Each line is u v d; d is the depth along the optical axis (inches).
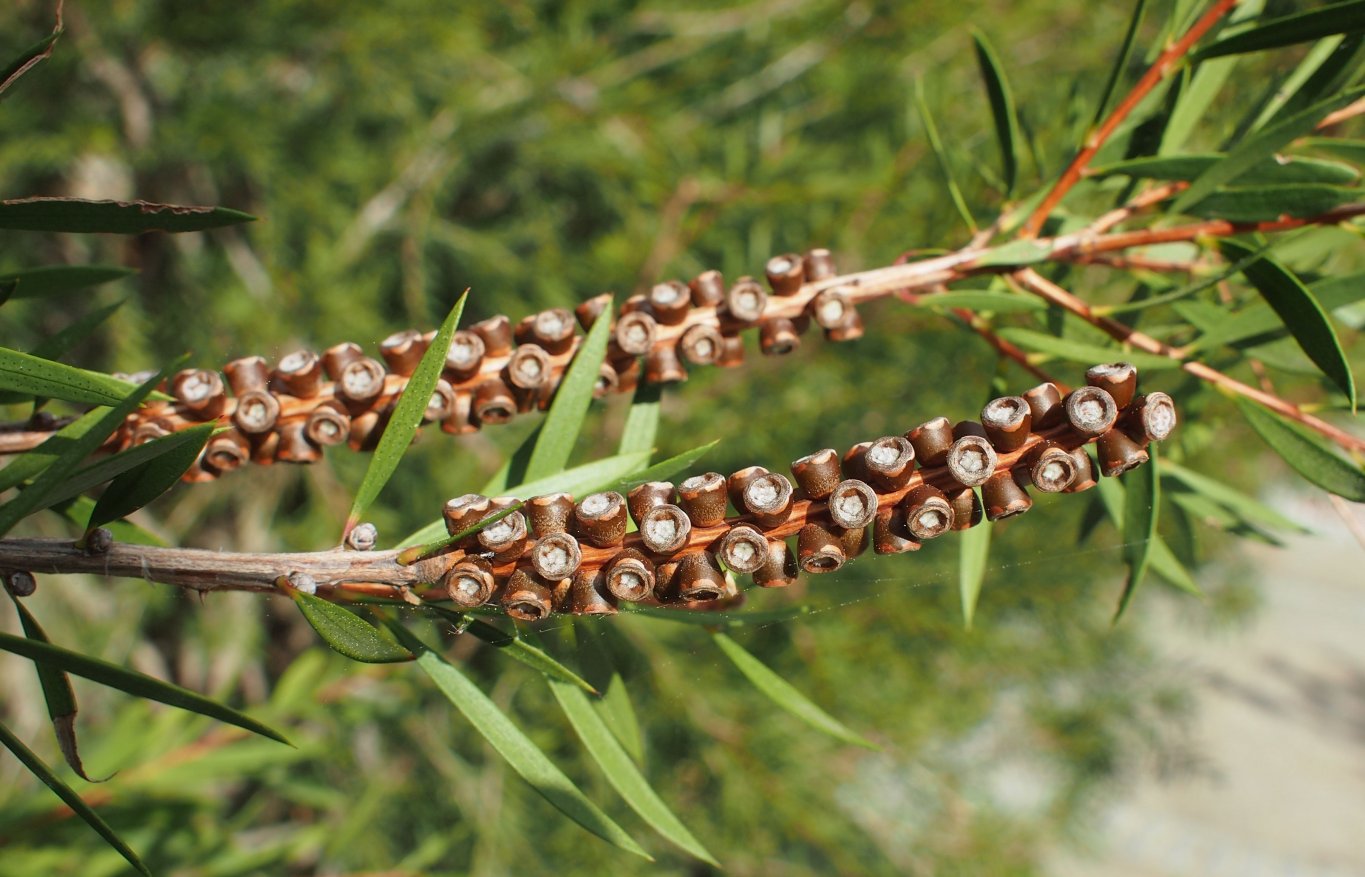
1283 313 15.7
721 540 14.0
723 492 14.0
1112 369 14.0
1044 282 16.9
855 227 49.7
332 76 54.8
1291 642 147.5
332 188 56.0
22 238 50.6
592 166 56.6
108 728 39.0
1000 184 20.1
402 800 56.8
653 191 52.1
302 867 49.8
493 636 14.3
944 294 16.5
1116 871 106.7
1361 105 16.9
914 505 14.0
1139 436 14.0
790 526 14.1
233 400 15.4
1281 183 16.3
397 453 14.5
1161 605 93.9
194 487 53.4
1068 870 105.2
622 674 16.9
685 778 56.1
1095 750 70.1
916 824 60.5
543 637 15.6
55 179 54.8
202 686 62.0
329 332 50.8
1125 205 17.4
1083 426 13.9
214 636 51.9
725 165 57.4
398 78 54.3
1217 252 17.7
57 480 13.4
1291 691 137.4
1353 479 16.2
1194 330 18.0
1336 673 141.0
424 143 54.9
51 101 47.5
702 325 16.1
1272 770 123.8
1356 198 16.3
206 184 57.0
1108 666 74.7
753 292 16.1
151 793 25.9
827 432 55.0
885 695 60.0
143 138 51.9
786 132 58.6
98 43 47.0
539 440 15.4
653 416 16.2
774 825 55.7
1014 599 61.4
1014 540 59.9
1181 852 110.0
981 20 54.2
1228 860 109.4
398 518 51.1
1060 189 17.0
